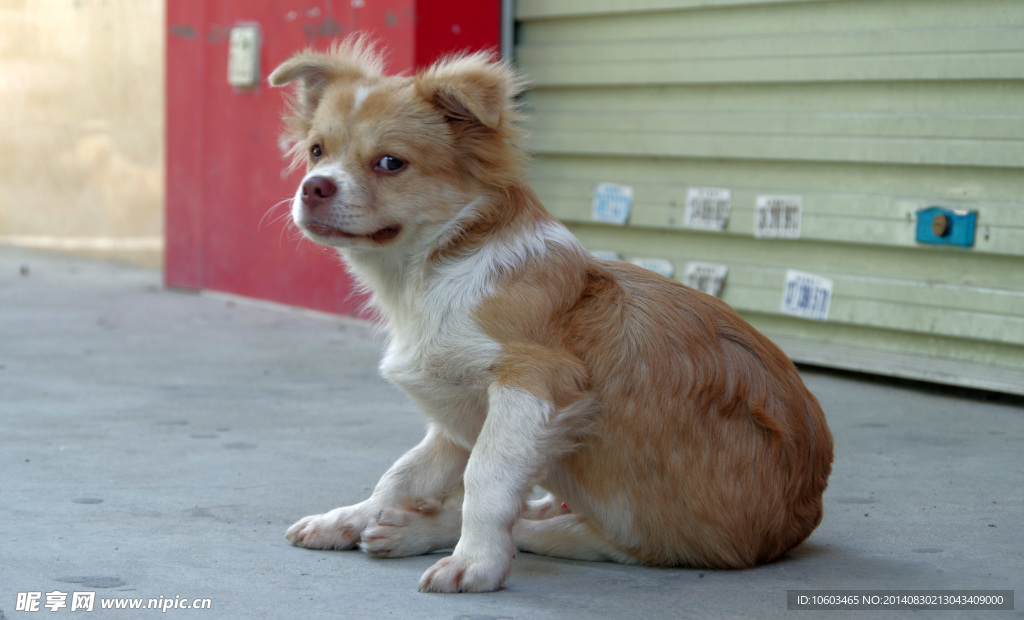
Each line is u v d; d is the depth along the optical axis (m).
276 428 2.65
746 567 2.19
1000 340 2.82
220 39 3.69
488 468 2.10
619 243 3.26
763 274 3.07
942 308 2.88
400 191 2.20
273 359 3.11
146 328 3.40
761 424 2.18
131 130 4.39
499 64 2.26
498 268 2.18
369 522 2.23
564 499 2.21
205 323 3.46
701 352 2.18
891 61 2.90
